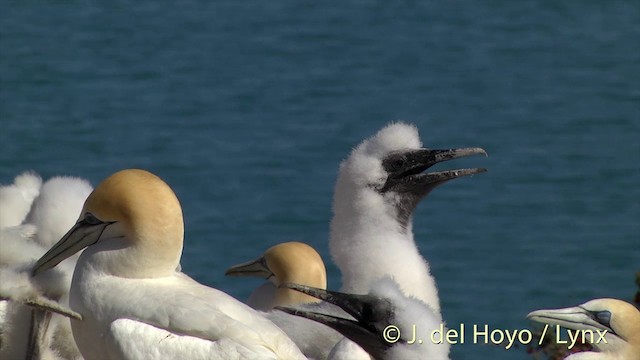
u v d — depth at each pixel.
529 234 52.19
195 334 12.70
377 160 16.48
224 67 77.12
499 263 49.34
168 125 65.19
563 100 70.88
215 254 49.62
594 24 85.06
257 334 12.72
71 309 13.28
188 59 78.38
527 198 56.00
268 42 83.06
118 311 12.99
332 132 65.25
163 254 13.34
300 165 59.91
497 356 29.88
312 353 14.83
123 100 69.25
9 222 16.30
